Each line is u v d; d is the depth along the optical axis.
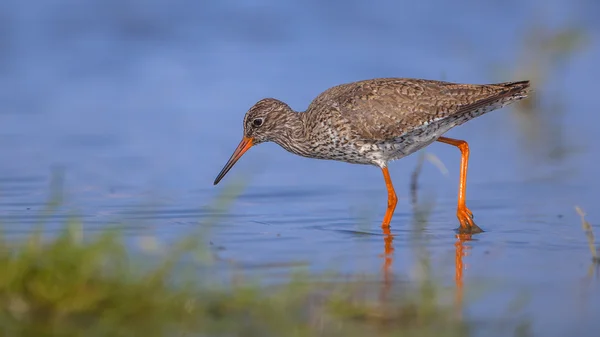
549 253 11.84
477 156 17.80
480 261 11.47
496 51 24.09
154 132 19.16
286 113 15.24
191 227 12.95
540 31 23.34
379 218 14.02
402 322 9.28
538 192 15.20
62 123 19.62
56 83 22.42
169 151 17.92
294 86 21.69
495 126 20.23
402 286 10.38
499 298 10.03
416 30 26.34
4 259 9.33
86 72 23.20
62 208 13.91
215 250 11.73
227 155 17.83
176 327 8.93
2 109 20.50
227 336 8.78
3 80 22.48
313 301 9.79
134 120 19.97
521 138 19.08
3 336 8.57
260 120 15.33
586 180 15.84
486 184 15.86
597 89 22.58
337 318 9.32
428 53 24.45
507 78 22.17
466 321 9.34
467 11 27.77
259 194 15.38
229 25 26.12
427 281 10.40
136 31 25.39
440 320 9.37
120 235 11.23
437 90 14.12
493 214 14.02
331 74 22.61
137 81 22.62
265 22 26.47
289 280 10.33
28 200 14.41
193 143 18.48
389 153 14.42
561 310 9.65
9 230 12.39
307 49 24.94
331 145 14.67
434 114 13.98
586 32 24.62
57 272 9.18
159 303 9.16
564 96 22.14
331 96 14.70
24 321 8.87
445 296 10.08
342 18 27.00
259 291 9.73
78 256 9.30
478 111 14.19
